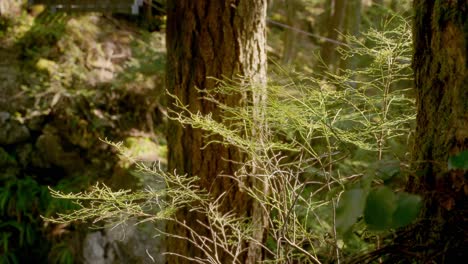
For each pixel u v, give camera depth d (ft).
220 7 6.84
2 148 13.82
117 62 15.85
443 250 2.87
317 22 18.76
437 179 3.09
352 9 14.38
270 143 5.13
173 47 7.22
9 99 14.16
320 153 6.13
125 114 15.01
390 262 3.19
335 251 4.19
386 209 2.49
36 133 14.15
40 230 13.07
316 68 13.75
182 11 7.07
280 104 4.72
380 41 5.63
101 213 5.29
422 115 3.45
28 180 13.58
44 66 14.85
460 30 3.08
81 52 15.56
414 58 3.51
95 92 14.88
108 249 12.08
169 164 7.49
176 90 7.22
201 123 5.26
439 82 3.28
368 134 4.93
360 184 2.80
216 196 6.91
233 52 6.84
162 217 5.41
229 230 6.91
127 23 17.22
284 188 4.99
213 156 6.88
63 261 12.43
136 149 14.26
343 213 2.59
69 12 14.38
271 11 19.36
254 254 6.82
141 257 11.95
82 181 13.70
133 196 5.24
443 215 3.12
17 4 15.65
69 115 14.33
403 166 3.50
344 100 5.06
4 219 13.19
